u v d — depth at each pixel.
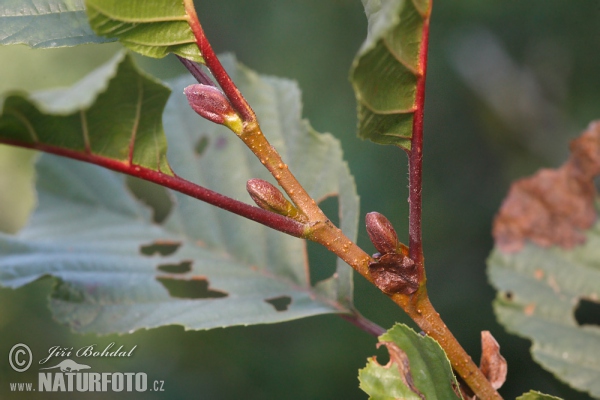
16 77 0.94
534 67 0.77
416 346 0.22
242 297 0.27
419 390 0.22
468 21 0.77
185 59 0.22
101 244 0.30
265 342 0.73
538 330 0.28
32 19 0.23
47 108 0.22
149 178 0.22
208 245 0.29
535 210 0.29
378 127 0.21
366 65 0.20
